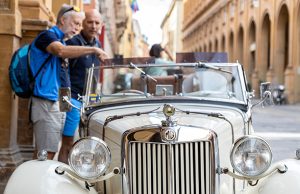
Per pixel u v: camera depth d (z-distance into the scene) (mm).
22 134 7844
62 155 6531
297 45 32062
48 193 3619
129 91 5465
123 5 52625
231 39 54188
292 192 3711
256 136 3877
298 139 12617
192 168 3826
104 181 4277
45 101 5781
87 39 6852
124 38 60875
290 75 32312
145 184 3844
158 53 7895
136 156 3885
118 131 4105
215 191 3885
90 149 3855
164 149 3793
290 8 32781
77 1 14516
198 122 4117
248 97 5074
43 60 5820
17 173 3863
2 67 6891
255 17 42688
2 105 6910
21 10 8141
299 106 29750
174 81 5441
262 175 3895
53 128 5812
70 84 6453
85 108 4984
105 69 5621
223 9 57375
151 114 4355
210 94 5297
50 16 9836
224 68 5312
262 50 40719
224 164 4113
